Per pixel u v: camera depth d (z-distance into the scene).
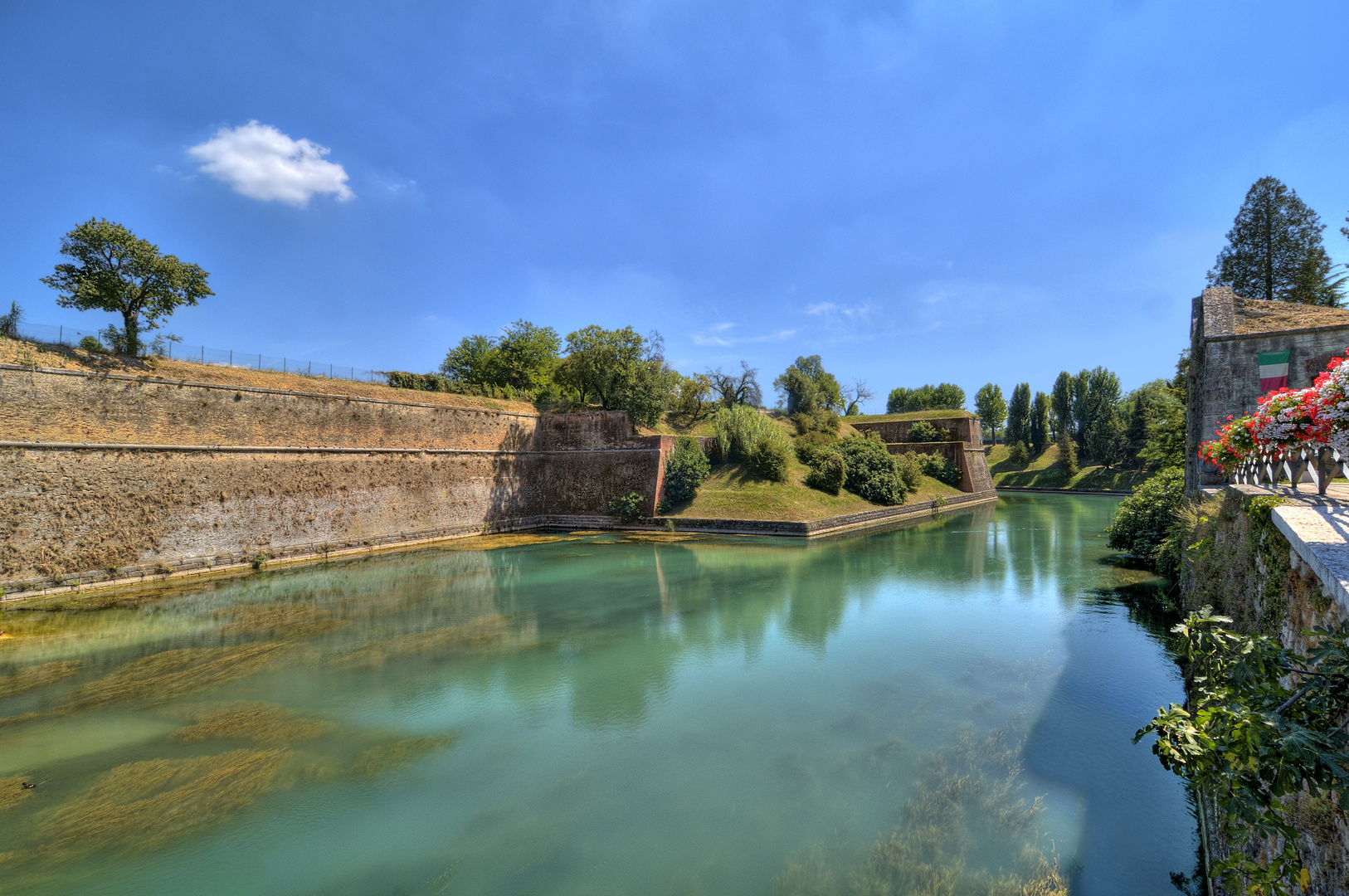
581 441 41.31
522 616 17.86
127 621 17.36
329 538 28.83
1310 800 4.59
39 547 20.22
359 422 31.52
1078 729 10.38
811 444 45.03
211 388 25.81
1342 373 6.32
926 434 57.78
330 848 7.64
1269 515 6.95
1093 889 6.59
